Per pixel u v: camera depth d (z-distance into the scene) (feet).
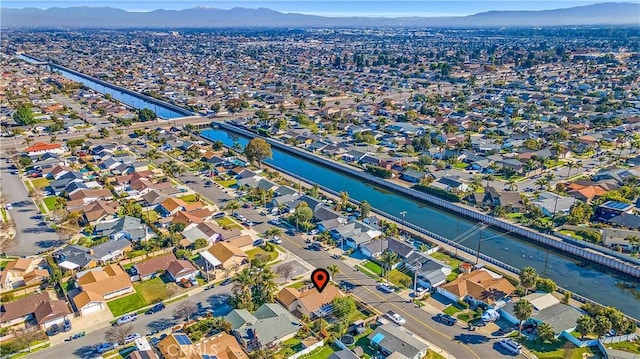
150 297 389.80
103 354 323.16
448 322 360.07
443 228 553.23
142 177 638.94
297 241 488.85
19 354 322.55
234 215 546.26
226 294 394.11
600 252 468.75
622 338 337.11
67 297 383.45
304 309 366.43
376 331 340.18
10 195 596.29
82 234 495.41
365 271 433.48
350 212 564.30
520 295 388.16
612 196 560.61
